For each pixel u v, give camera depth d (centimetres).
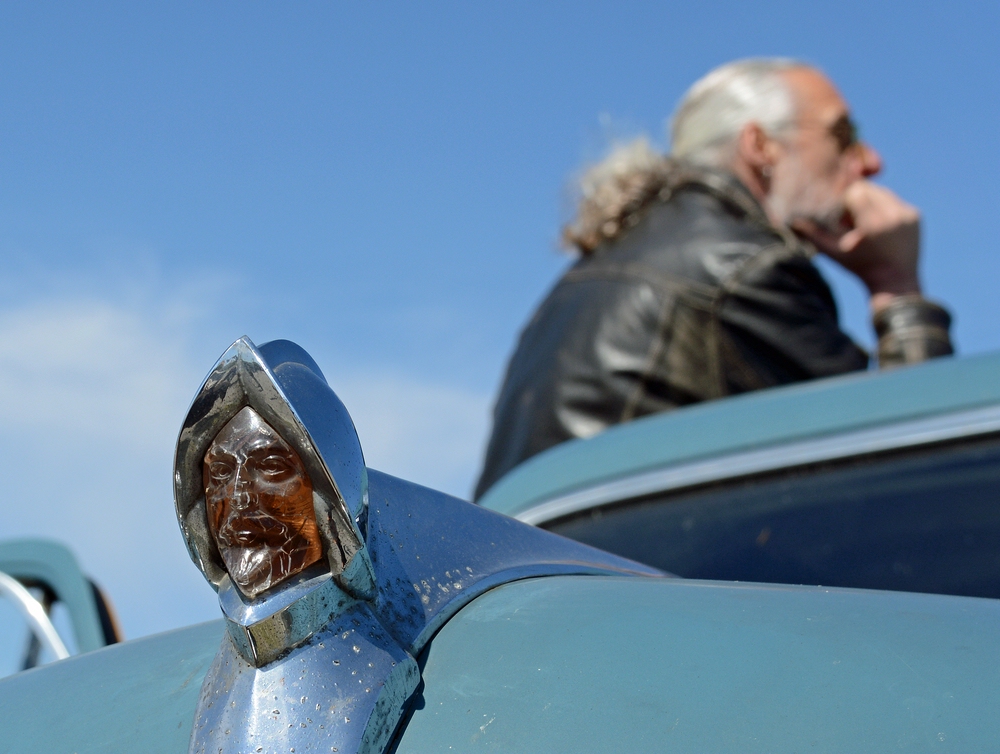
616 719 65
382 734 66
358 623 69
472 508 88
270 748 64
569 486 172
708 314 236
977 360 152
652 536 155
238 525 67
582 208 269
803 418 157
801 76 297
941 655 66
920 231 316
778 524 146
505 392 254
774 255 241
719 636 71
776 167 291
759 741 62
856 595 77
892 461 146
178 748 71
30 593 204
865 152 321
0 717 86
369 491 80
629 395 231
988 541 129
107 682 85
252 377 67
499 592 79
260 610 67
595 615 74
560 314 249
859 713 63
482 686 69
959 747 60
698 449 163
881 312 270
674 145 307
